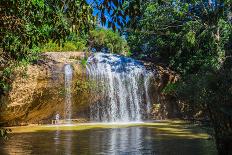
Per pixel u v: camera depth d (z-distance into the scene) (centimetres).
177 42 2689
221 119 830
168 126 1944
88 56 2366
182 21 2611
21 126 1922
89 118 2252
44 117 2070
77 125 2012
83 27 540
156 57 3072
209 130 1638
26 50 629
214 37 2288
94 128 1838
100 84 2277
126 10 455
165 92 2484
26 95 1877
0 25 566
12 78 1752
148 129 1772
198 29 2414
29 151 1102
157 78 2491
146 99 2469
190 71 2575
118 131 1688
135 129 1780
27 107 1916
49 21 560
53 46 2470
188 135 1504
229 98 812
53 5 545
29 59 1828
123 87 2402
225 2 2111
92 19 521
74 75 2127
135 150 1115
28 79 1872
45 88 1972
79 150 1119
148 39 2959
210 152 1066
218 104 820
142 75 2470
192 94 1018
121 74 2402
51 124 2056
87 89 2195
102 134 1559
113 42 3456
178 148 1151
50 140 1355
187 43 2434
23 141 1325
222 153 827
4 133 693
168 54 2864
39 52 1981
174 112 2483
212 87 843
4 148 1157
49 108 2050
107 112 2316
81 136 1485
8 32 582
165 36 2814
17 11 534
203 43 2566
